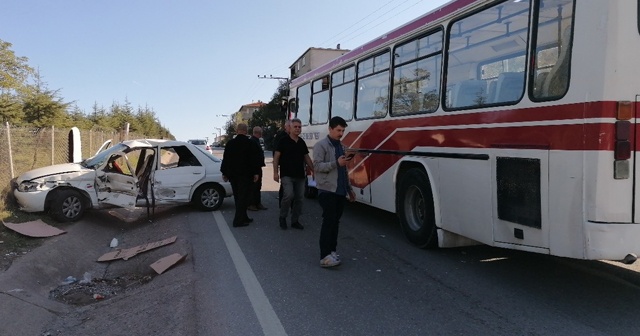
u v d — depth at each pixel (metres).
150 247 7.32
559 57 4.16
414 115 6.53
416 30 6.50
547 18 4.31
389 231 8.05
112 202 8.98
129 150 9.38
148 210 9.78
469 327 4.09
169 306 4.73
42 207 8.28
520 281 5.30
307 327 4.14
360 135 8.34
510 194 4.68
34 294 5.15
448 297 4.83
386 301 4.75
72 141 12.18
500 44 4.92
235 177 8.48
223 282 5.39
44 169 8.82
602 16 3.80
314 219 9.30
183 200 9.88
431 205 6.22
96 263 7.03
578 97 3.94
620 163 3.80
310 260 6.30
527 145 4.46
